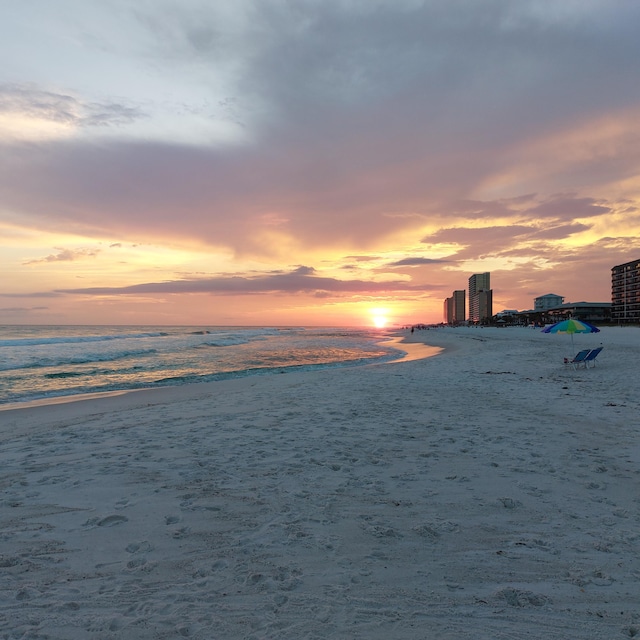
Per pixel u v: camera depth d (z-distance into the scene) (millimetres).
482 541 3580
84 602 2730
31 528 3828
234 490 4770
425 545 3512
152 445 6742
